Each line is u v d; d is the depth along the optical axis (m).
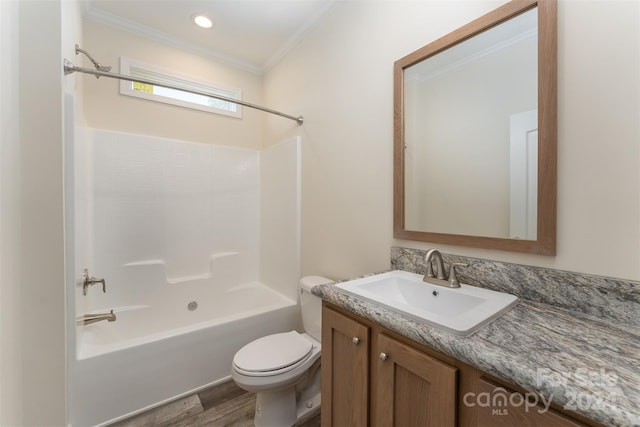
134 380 1.56
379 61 1.54
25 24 0.96
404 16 1.41
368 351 0.96
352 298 1.03
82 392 1.42
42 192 0.98
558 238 0.92
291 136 2.35
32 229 0.96
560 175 0.91
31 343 0.97
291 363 1.41
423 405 0.78
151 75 2.34
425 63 1.32
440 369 0.73
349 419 1.03
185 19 2.12
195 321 2.44
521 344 0.68
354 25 1.71
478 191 1.13
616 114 0.81
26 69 0.96
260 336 2.00
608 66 0.82
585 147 0.86
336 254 1.85
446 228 1.25
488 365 0.62
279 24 2.14
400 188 1.41
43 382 0.99
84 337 1.64
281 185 2.46
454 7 1.20
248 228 2.81
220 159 2.66
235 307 2.62
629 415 0.45
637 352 0.64
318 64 2.02
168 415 1.57
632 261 0.79
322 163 1.98
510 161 1.03
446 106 1.24
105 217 2.12
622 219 0.80
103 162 2.11
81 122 1.75
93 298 2.05
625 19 0.79
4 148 0.79
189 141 2.52
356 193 1.69
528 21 0.99
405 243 1.42
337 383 1.09
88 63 2.07
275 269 2.55
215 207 2.63
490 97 1.09
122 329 2.12
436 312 1.11
